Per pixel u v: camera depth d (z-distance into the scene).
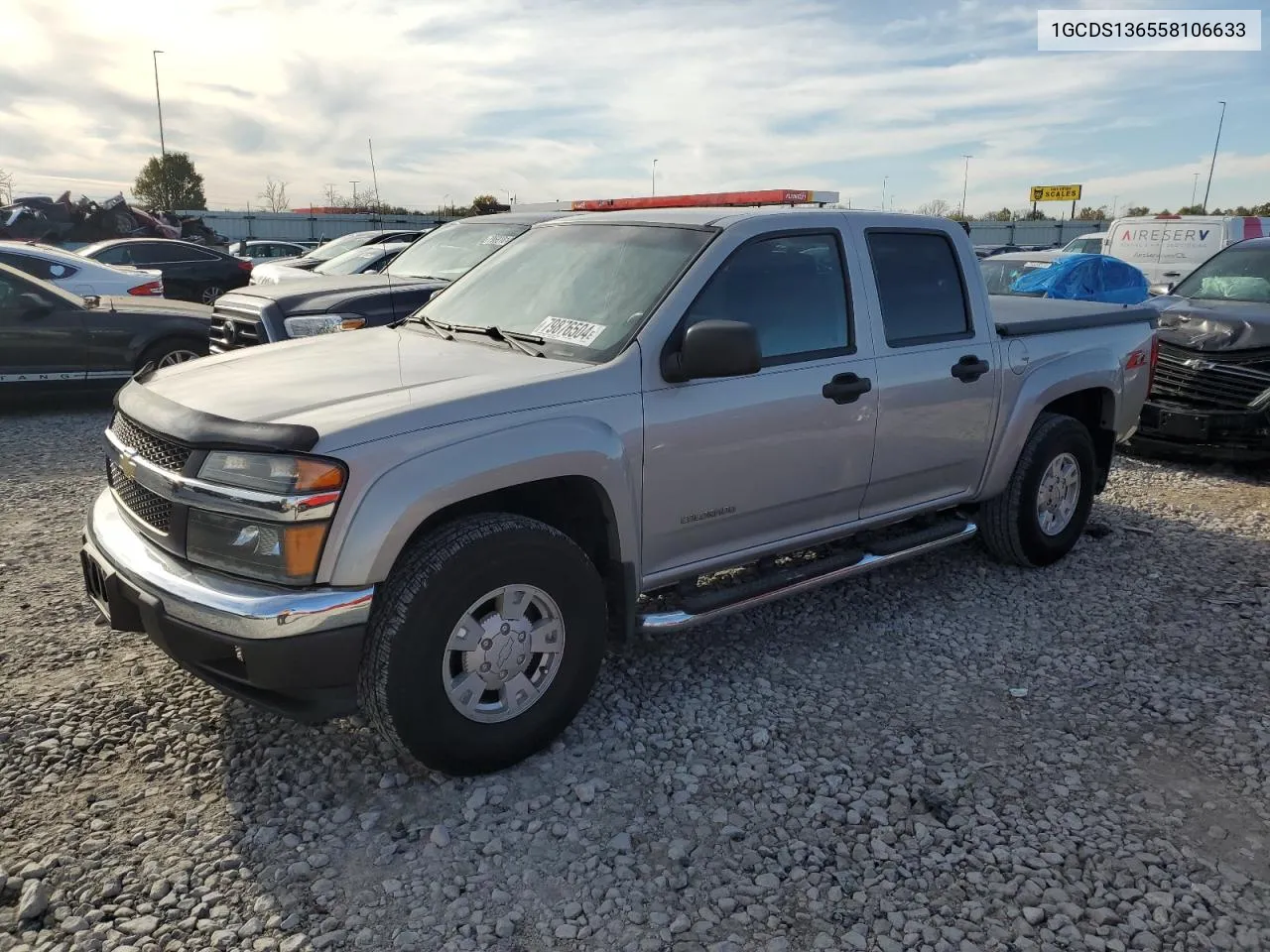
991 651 4.38
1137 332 5.78
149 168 53.62
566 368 3.48
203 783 3.22
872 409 4.25
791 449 3.98
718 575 4.90
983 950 2.57
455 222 9.49
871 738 3.62
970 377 4.67
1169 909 2.73
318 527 2.87
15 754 3.33
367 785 3.24
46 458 7.49
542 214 8.94
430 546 3.06
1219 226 15.03
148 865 2.81
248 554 2.93
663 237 4.00
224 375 3.55
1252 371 7.41
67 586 4.80
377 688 3.00
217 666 3.06
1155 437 7.92
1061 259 12.48
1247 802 3.25
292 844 2.93
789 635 4.52
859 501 4.42
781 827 3.08
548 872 2.85
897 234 4.54
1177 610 4.86
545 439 3.23
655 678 4.06
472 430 3.11
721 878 2.84
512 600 3.23
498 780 3.29
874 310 4.32
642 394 3.52
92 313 9.50
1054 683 4.07
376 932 2.59
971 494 4.98
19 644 4.15
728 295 3.81
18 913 2.60
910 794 3.26
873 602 4.93
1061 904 2.74
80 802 3.09
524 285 4.21
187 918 2.61
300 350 3.98
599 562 3.68
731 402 3.74
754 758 3.46
